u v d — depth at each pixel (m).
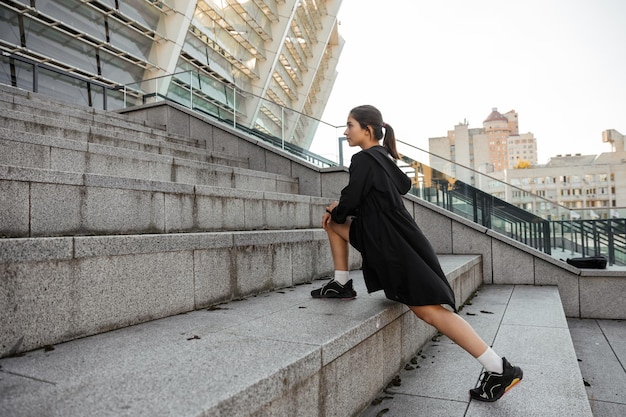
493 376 2.75
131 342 2.41
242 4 29.50
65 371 1.93
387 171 2.97
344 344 2.47
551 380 3.12
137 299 2.88
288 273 4.42
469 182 8.01
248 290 3.87
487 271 7.62
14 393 1.67
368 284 3.02
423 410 2.73
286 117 9.65
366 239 2.90
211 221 4.68
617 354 4.84
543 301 5.88
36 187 2.98
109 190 3.54
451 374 3.37
